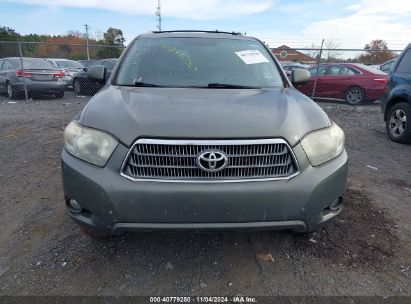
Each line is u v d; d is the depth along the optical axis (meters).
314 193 2.50
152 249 3.04
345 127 8.62
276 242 3.16
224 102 2.82
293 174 2.47
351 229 3.41
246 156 2.41
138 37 4.24
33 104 12.27
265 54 4.01
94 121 2.61
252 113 2.63
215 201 2.36
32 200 3.99
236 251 3.04
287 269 2.82
